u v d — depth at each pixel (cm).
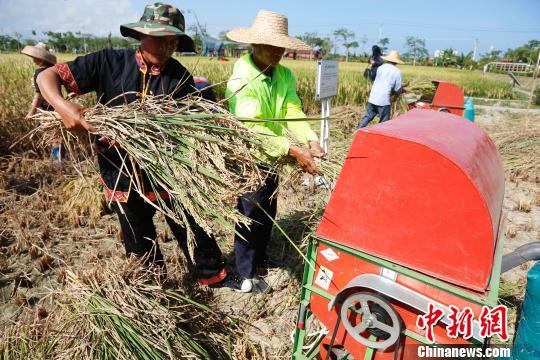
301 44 266
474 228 162
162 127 207
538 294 194
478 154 191
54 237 386
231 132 214
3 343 227
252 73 267
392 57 798
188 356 223
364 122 847
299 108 298
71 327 220
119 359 206
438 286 170
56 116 210
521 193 565
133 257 262
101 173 251
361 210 187
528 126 960
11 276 324
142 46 226
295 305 298
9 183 503
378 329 189
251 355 254
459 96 657
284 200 433
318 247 204
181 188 201
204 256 296
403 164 172
